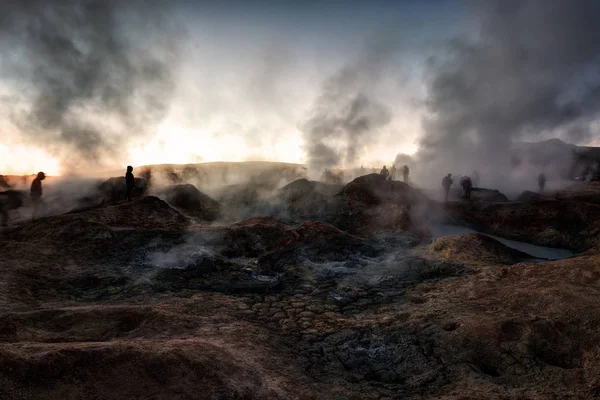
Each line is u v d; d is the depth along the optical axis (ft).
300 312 27.14
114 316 22.94
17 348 15.58
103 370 15.26
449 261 38.04
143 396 14.74
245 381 16.69
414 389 18.40
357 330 24.16
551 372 18.43
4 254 33.60
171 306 25.80
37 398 13.60
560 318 22.33
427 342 22.09
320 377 19.07
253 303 28.60
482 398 16.61
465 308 25.67
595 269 27.89
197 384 15.75
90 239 39.45
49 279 30.76
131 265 35.65
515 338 21.33
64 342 19.52
